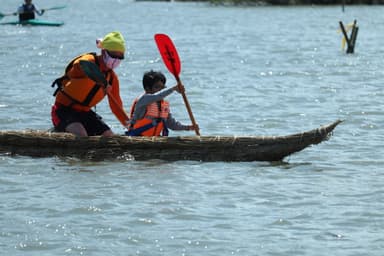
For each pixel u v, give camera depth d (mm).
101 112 46688
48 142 34688
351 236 25875
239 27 118438
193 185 31078
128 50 85500
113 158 34469
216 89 55531
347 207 28703
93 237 25547
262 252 24453
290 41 93875
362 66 69250
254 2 175375
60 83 35406
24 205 28500
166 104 35406
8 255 24047
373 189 30891
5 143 35031
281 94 53406
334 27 117938
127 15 154500
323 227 26672
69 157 34656
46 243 24984
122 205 28578
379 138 39906
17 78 61531
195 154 34438
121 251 24438
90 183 31156
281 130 42188
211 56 77312
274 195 30031
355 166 34375
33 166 33469
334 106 48719
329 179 32250
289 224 26938
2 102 49219
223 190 30500
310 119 44875
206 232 26078
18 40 95875
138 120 35188
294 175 32750
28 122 43531
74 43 93812
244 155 34500
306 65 70188
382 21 131125
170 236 25688
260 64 71062
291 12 154500
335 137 39875
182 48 85875
